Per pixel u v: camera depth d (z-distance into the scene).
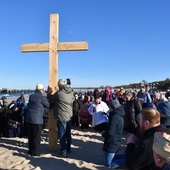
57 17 8.55
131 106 8.67
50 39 8.56
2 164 7.16
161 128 3.48
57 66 8.52
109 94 14.55
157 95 12.45
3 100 12.66
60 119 7.84
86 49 8.41
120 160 6.86
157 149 2.33
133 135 4.04
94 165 7.02
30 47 8.75
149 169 3.47
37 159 7.55
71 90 8.04
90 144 9.58
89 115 13.12
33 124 7.90
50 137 8.54
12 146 9.29
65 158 7.69
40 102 7.98
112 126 6.75
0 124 10.93
